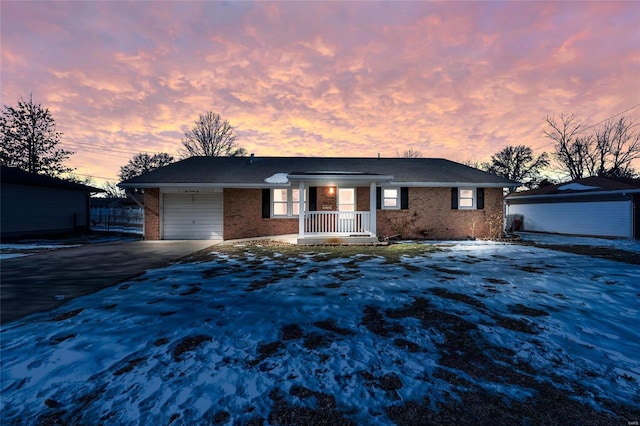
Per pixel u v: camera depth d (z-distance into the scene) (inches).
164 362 109.9
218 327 142.1
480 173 586.9
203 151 1370.6
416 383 97.6
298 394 91.3
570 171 1217.4
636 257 343.3
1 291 201.0
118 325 143.7
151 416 81.0
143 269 273.4
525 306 173.0
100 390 92.6
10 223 573.9
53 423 78.0
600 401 88.2
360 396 90.4
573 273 256.7
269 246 427.2
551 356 116.0
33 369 104.2
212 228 518.6
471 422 79.0
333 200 526.3
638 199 549.0
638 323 148.4
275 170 565.6
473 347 123.4
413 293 197.5
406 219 532.7
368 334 135.8
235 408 84.7
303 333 136.4
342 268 279.1
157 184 484.7
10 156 1079.0
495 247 428.8
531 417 81.0
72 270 268.2
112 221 1010.7
